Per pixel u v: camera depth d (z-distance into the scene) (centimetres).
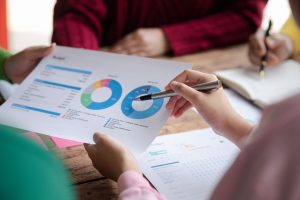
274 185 42
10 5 349
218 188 47
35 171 29
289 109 43
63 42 132
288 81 119
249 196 43
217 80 83
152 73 89
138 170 72
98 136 75
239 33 150
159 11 153
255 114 104
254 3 154
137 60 93
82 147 86
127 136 78
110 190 74
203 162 83
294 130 42
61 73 94
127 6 149
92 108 85
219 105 82
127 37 144
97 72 93
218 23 149
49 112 86
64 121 83
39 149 30
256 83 117
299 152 41
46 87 91
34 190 29
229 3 160
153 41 140
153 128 79
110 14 150
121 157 71
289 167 41
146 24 154
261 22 158
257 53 130
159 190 74
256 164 43
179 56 140
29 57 101
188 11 156
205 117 84
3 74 108
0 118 84
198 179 78
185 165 81
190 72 86
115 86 89
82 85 91
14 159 29
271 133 43
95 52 97
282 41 135
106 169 73
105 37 153
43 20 332
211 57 139
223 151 87
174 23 157
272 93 111
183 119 99
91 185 75
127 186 66
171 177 78
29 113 86
